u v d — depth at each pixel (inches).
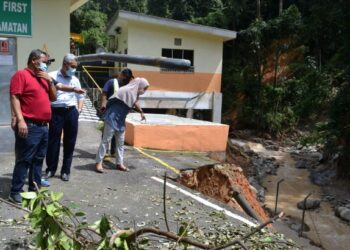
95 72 946.7
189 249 164.9
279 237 204.5
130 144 409.7
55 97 225.5
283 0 1215.6
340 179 658.2
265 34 986.1
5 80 361.4
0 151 325.4
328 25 775.1
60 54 392.2
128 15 775.1
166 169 319.0
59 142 264.4
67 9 391.5
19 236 176.6
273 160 774.5
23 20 359.3
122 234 120.6
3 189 240.5
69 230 131.0
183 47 827.4
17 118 205.9
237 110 1012.5
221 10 1167.0
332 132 697.0
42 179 251.1
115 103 295.6
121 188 263.0
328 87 881.5
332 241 428.1
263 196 560.7
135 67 803.4
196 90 841.5
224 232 196.1
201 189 325.4
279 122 963.3
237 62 1064.8
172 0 1386.6
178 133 415.5
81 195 242.5
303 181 664.4
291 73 1032.8
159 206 233.3
